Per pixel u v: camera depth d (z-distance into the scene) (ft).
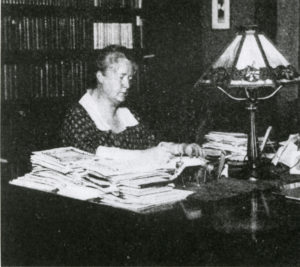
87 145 9.73
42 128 13.30
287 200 7.14
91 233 5.98
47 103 13.41
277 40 18.58
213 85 8.20
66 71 13.70
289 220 6.23
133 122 10.73
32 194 7.32
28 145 13.09
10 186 7.77
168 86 15.92
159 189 7.07
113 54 10.09
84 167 7.31
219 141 10.00
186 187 7.66
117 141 10.11
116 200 6.87
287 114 16.43
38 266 6.28
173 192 7.16
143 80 15.43
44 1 13.23
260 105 16.51
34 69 13.15
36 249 6.35
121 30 14.80
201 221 6.14
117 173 7.05
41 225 6.30
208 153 9.54
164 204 6.80
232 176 8.55
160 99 15.74
